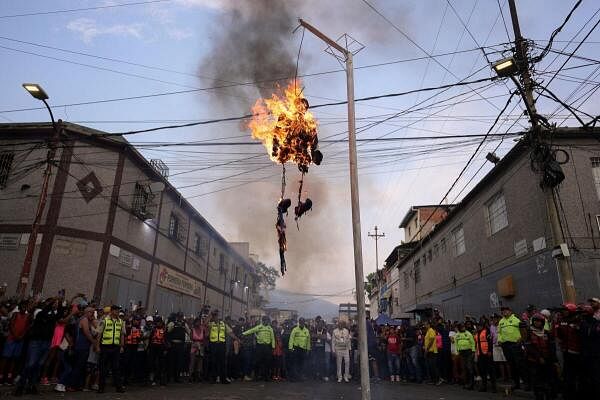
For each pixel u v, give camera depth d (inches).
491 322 501.0
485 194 703.1
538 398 355.3
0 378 372.2
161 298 848.3
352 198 259.9
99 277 639.8
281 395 379.9
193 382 490.0
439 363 558.9
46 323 335.0
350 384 508.4
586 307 319.9
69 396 330.3
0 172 655.8
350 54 287.9
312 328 608.4
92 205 658.2
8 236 626.5
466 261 786.2
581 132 521.7
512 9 469.7
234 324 596.1
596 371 304.2
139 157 734.5
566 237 496.4
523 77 445.4
